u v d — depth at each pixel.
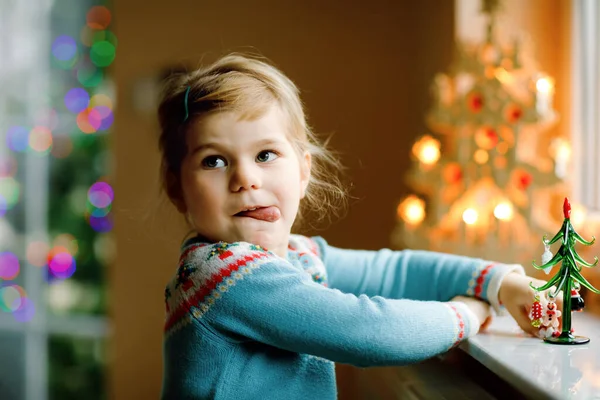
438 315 0.82
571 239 0.83
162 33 2.56
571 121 1.55
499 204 1.49
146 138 2.62
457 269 0.96
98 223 2.91
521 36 1.53
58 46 2.93
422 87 2.18
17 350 2.95
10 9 2.93
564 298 0.84
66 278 2.95
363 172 2.33
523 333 0.89
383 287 1.02
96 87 2.92
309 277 0.84
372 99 2.34
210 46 2.50
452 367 1.07
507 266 0.93
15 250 2.95
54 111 2.95
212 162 0.86
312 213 1.42
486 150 1.53
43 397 2.93
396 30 2.33
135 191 2.63
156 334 2.63
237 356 0.82
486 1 1.58
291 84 0.95
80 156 2.93
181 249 0.92
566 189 1.53
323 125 2.36
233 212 0.85
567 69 1.57
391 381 1.28
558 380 0.67
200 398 0.82
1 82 2.93
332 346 0.77
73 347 2.93
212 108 0.85
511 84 1.55
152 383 2.63
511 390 0.87
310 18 2.38
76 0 2.91
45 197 2.95
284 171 0.87
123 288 2.65
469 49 1.72
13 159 2.94
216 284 0.80
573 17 1.54
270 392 0.84
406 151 2.31
